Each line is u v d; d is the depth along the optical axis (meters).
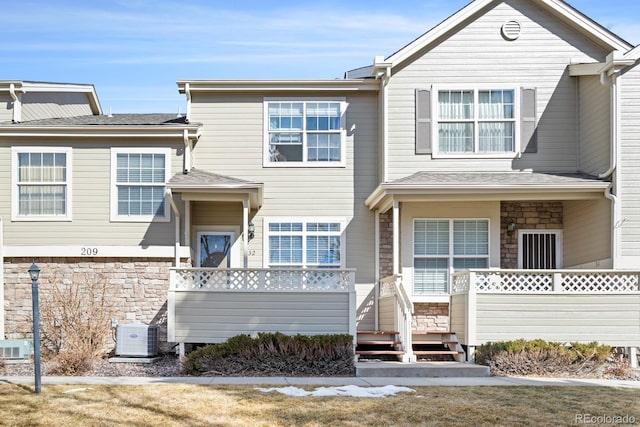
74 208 16.77
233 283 14.77
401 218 17.09
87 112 21.97
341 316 14.70
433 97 17.02
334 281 14.80
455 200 15.71
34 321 10.88
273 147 17.69
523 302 14.51
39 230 16.69
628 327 14.45
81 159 16.89
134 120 18.30
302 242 17.53
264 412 9.54
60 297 16.09
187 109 17.66
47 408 9.66
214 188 15.72
